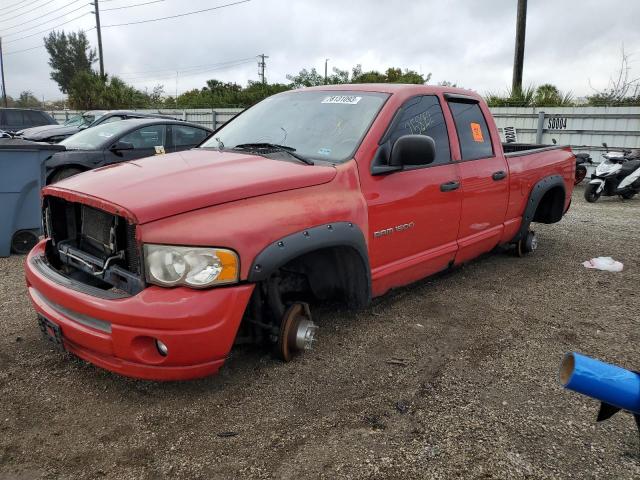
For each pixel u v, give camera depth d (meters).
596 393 1.35
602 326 4.15
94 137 8.64
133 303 2.60
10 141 5.95
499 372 3.37
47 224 3.54
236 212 2.81
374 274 3.69
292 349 3.35
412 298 4.64
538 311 4.43
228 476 2.38
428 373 3.33
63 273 3.20
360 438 2.65
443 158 4.33
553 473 2.44
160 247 2.63
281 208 2.98
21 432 2.67
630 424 2.82
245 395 3.02
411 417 2.84
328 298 3.74
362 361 3.45
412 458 2.51
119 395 3.01
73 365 3.33
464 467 2.46
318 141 3.79
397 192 3.77
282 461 2.48
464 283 5.10
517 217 5.48
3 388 3.06
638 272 5.61
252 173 3.10
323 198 3.23
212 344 2.66
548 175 5.79
